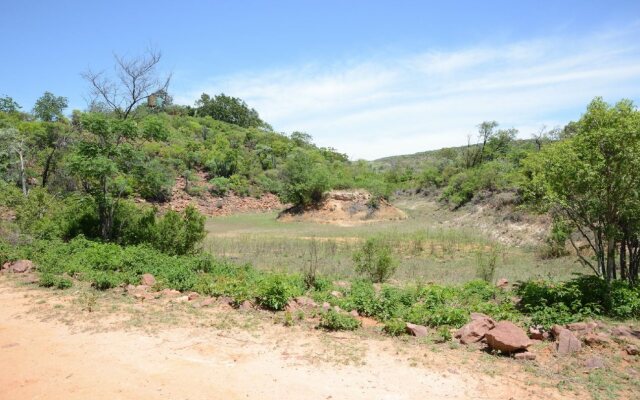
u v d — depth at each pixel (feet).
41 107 194.29
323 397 19.74
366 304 33.01
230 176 191.62
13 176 108.06
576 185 33.60
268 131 323.37
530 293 34.60
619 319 30.53
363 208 139.54
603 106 32.94
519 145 205.05
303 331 28.43
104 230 60.64
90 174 57.98
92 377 21.58
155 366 22.91
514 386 20.68
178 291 37.96
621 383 20.71
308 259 64.75
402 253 72.54
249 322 30.01
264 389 20.45
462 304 35.83
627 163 31.78
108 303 33.96
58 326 28.94
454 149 248.32
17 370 22.35
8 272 44.11
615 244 38.78
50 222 62.03
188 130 239.09
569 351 24.09
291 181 147.64
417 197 184.24
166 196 155.02
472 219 106.01
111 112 70.08
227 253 71.51
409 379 21.49
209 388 20.52
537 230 82.64
